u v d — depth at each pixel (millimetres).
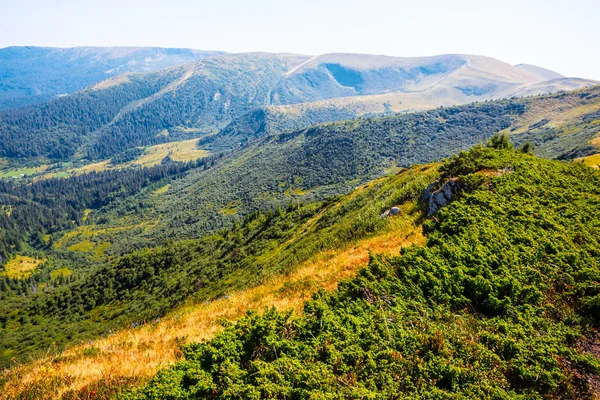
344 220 35125
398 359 6215
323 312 7539
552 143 177375
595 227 11570
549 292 8547
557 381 5840
